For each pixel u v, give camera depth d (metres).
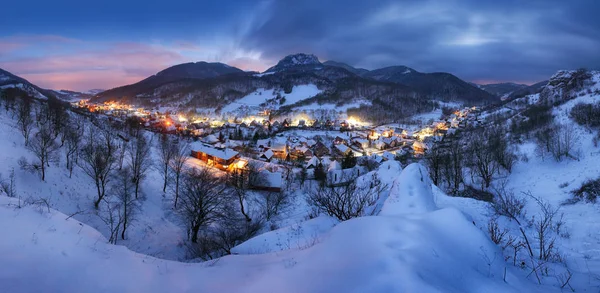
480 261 8.13
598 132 42.66
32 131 49.28
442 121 175.62
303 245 11.48
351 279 6.47
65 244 9.55
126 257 10.48
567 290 7.95
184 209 38.19
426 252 7.39
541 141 48.16
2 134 40.41
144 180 47.19
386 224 8.97
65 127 52.41
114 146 54.06
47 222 10.39
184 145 81.06
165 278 9.37
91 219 33.59
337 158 96.00
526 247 12.35
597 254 12.71
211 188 37.41
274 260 10.00
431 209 12.77
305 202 47.72
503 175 44.16
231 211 38.56
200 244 32.03
